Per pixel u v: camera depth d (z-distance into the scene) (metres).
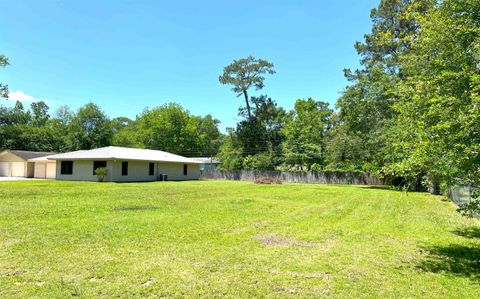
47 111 64.06
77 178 28.72
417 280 4.43
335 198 15.96
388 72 23.75
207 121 68.25
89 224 7.90
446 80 5.58
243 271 4.66
